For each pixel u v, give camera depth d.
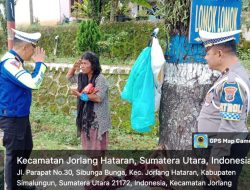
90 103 3.20
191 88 2.80
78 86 3.30
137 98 2.90
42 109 6.63
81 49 7.63
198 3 2.58
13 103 2.96
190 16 2.63
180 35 2.78
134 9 10.46
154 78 2.86
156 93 2.90
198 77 2.78
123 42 7.82
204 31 2.40
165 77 2.94
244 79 2.12
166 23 2.87
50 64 7.12
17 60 2.95
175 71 2.86
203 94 2.78
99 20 9.38
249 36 8.64
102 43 7.62
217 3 2.59
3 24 10.07
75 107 6.33
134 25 7.99
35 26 10.51
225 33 2.25
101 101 3.19
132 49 7.76
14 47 2.99
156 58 2.79
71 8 12.13
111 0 9.45
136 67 2.90
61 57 8.83
